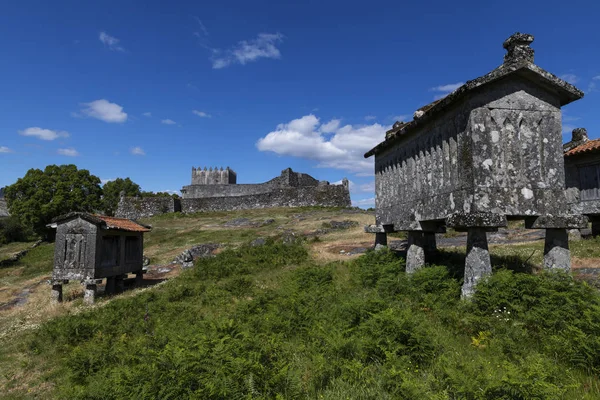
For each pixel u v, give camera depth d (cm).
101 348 775
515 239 1647
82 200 4616
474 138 790
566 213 820
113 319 1035
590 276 946
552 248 850
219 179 8406
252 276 1491
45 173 4628
